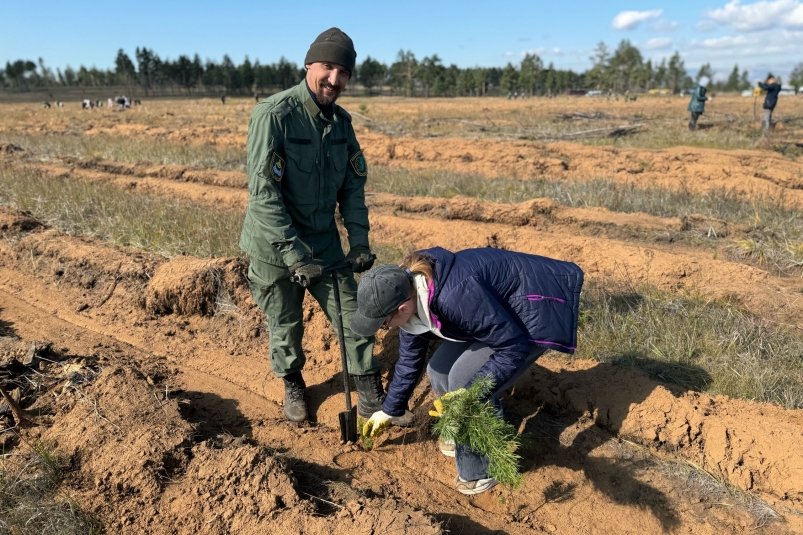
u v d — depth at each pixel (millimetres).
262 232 3191
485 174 11500
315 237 3518
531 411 3910
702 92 17906
